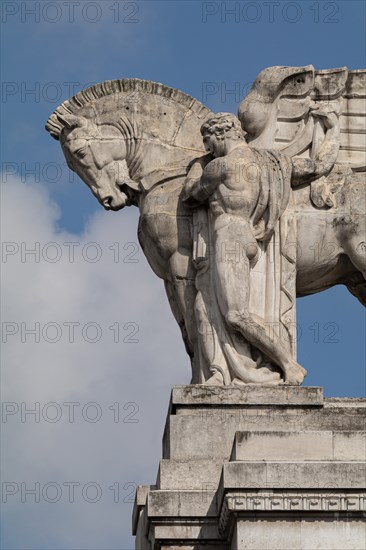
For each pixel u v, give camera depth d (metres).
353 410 27.55
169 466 27.17
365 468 25.91
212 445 27.39
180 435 27.42
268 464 25.92
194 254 28.91
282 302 28.77
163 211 29.30
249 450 26.38
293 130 29.91
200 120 30.33
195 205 29.14
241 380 28.16
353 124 30.09
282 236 29.08
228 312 28.23
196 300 28.72
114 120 30.16
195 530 26.73
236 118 29.42
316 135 29.84
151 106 30.27
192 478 27.08
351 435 26.50
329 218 29.42
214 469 27.14
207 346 28.41
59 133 30.22
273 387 27.69
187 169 29.70
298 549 25.67
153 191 29.64
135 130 30.05
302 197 29.48
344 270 29.88
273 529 25.77
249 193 28.67
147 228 29.42
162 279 29.92
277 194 28.92
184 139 30.17
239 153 28.92
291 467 25.91
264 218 28.92
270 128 29.80
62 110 30.27
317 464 25.94
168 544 26.73
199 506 26.80
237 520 25.83
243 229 28.61
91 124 30.11
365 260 29.34
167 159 29.98
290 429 27.23
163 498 26.80
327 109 29.91
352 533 25.77
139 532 28.55
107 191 29.91
